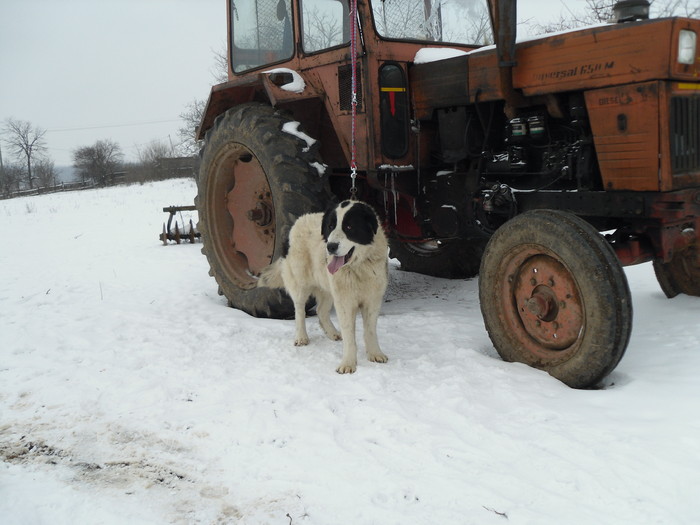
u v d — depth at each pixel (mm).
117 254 9773
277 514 2258
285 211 4664
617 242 3766
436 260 6258
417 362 3777
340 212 3637
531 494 2250
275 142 4758
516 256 3568
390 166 4559
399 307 5309
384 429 2859
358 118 4559
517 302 3617
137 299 6098
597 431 2650
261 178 5293
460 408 3033
